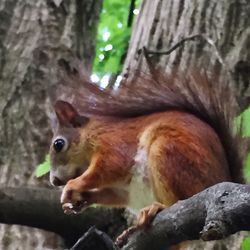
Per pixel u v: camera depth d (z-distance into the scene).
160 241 7.20
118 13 20.33
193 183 7.99
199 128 8.29
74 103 9.59
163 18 12.48
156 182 8.09
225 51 11.90
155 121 8.66
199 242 10.16
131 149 8.75
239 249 10.09
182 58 11.70
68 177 9.48
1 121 13.00
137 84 9.15
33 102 13.18
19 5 14.23
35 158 12.65
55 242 11.67
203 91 8.75
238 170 8.22
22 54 13.68
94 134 9.09
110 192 8.82
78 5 14.54
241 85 11.44
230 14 12.30
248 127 8.38
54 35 14.01
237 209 6.36
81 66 13.39
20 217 10.62
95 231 6.82
